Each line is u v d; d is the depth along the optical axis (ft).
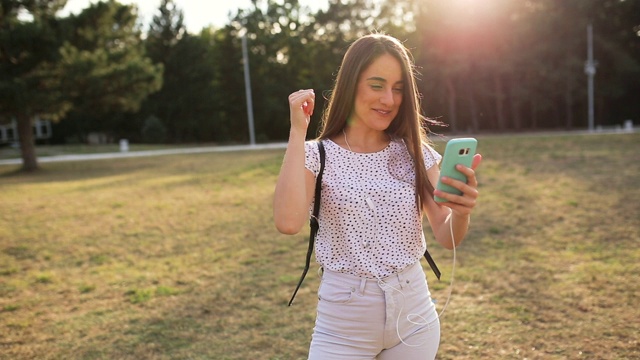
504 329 12.82
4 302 16.37
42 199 38.29
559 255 18.74
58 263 20.76
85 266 20.24
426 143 6.95
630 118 150.10
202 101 137.80
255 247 22.08
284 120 145.79
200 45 138.62
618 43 134.92
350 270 6.22
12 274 19.47
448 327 13.06
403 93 6.33
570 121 142.00
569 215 24.89
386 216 6.22
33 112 63.93
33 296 16.88
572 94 137.59
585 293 14.82
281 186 5.92
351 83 6.25
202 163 66.74
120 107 74.18
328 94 7.41
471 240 21.56
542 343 12.00
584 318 13.17
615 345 11.70
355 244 6.19
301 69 147.74
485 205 28.43
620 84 135.23
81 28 65.82
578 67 129.90
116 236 24.98
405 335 6.33
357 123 6.53
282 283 17.17
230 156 77.20
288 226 5.86
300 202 5.90
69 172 63.98
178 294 16.53
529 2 136.46
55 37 60.80
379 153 6.46
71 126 146.51
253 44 139.13
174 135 143.95
